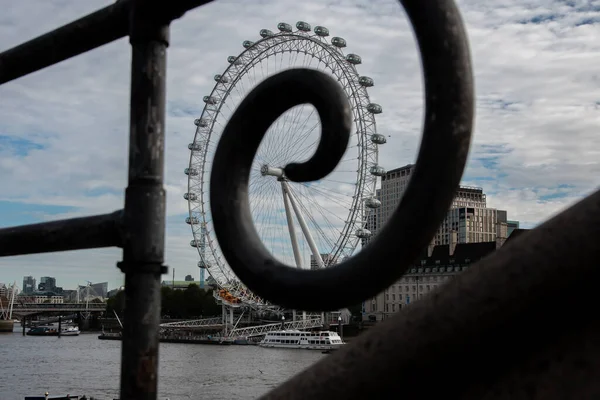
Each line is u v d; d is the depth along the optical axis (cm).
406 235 77
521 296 67
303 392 79
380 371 74
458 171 76
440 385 75
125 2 116
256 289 92
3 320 11981
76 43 128
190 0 109
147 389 106
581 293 67
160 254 110
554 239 66
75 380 4488
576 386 69
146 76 113
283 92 97
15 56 140
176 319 9694
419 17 77
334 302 81
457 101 76
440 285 74
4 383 4309
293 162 96
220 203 101
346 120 91
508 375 73
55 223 121
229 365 5241
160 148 113
